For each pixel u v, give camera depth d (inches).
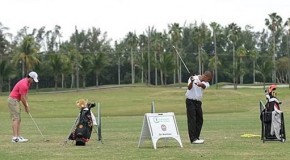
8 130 919.0
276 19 5221.5
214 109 1892.2
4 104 2058.3
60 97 3218.5
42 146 591.8
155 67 4813.0
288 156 475.8
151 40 5393.7
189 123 613.3
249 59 5418.3
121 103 2477.9
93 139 686.5
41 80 4980.3
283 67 5359.3
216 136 717.3
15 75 4133.9
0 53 4685.0
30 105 2055.9
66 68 4286.4
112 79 5482.3
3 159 472.7
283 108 1753.2
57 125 1075.3
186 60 5452.8
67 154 508.7
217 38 5782.5
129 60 5511.8
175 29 4842.5
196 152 514.9
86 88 4197.8
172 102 2449.6
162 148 560.1
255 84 4744.1
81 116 611.8
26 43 3939.5
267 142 615.5
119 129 912.3
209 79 617.9
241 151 519.5
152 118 571.8
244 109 1891.0
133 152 521.0
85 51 5408.5
